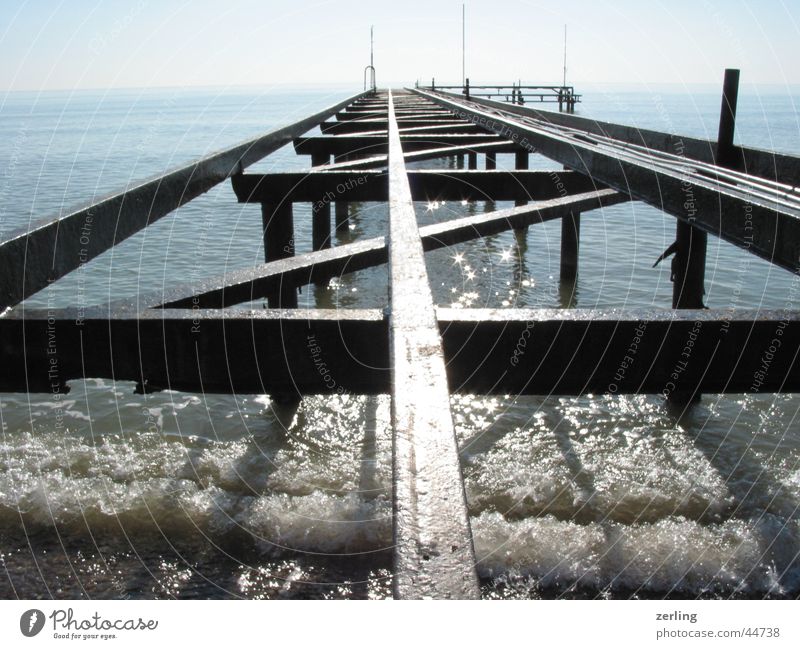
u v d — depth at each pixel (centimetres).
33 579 262
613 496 324
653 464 363
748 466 361
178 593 257
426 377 147
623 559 274
